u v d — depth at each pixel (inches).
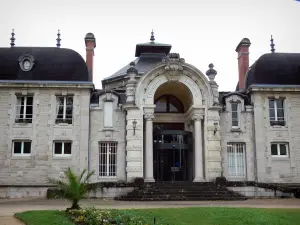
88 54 1362.0
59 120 1198.3
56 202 957.2
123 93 1269.7
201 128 1198.9
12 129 1180.5
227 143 1245.1
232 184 1088.8
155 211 685.3
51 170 1167.0
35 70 1226.6
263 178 1215.6
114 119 1221.1
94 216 596.7
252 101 1266.0
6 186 1144.8
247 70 1405.0
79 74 1231.5
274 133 1244.5
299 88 1253.7
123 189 1059.9
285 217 659.4
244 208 731.4
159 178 1229.1
